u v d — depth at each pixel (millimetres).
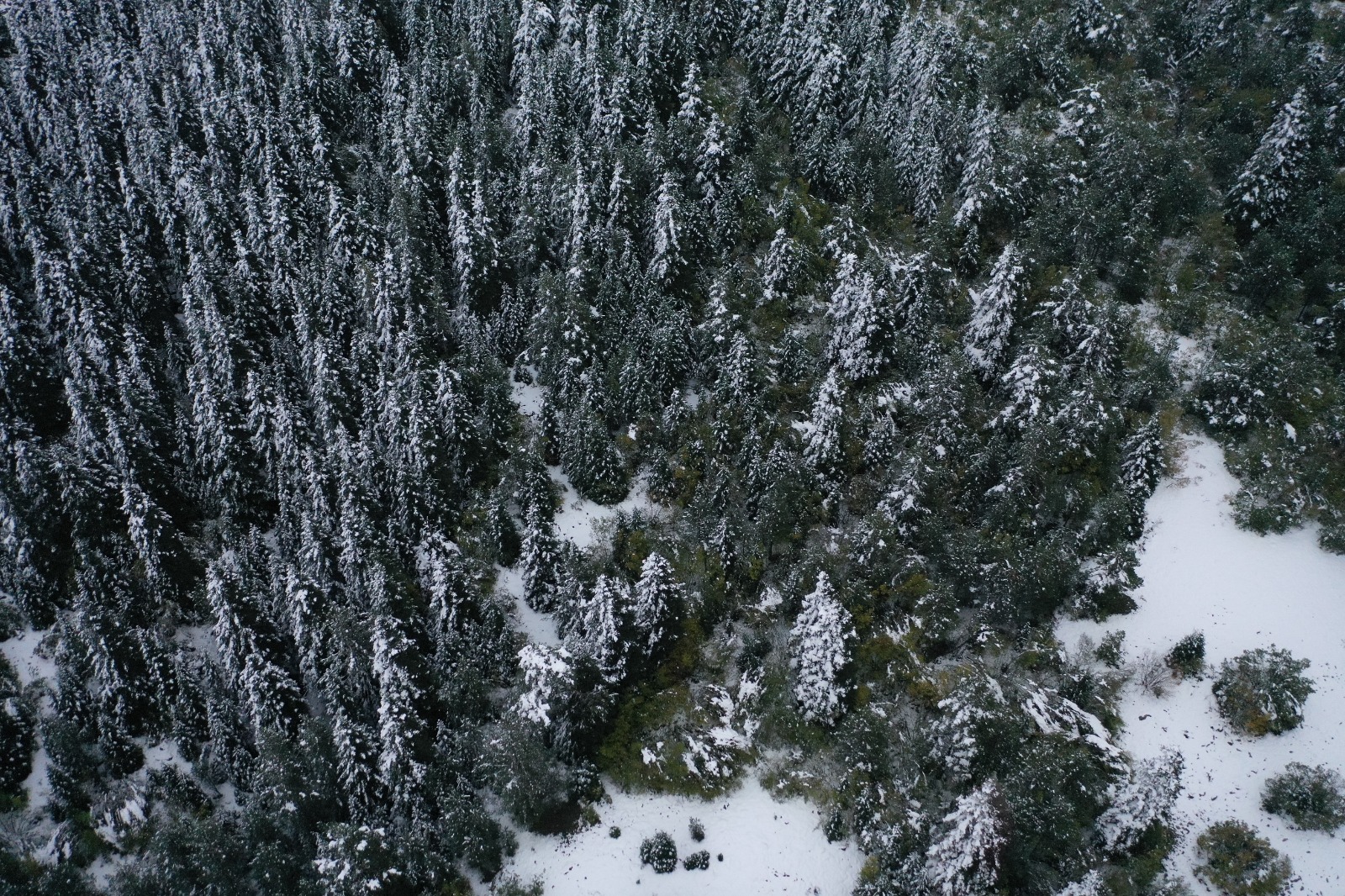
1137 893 41844
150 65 92938
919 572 51344
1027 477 52562
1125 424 59500
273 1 99188
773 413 60062
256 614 51250
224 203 76000
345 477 53438
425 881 43625
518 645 52812
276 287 70250
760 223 71688
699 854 45656
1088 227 67188
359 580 52156
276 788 43781
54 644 56750
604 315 64750
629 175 71688
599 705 48125
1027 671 50281
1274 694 47812
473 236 67562
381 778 45938
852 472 57469
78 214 78625
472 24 90625
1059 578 50719
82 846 47688
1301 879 42469
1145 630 53031
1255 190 71438
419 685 48469
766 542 53812
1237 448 60344
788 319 67188
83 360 66312
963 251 68375
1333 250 68500
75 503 56438
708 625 53562
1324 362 63969
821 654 46938
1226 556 56219
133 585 56500
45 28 102188
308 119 81812
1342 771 46250
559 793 47469
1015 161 71438
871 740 45500
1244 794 46031
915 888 41656
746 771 48812
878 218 73188
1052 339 62375
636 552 55688
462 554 55906
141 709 52062
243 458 59875
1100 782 44500
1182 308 67688
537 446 61125
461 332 66875
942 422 56156
